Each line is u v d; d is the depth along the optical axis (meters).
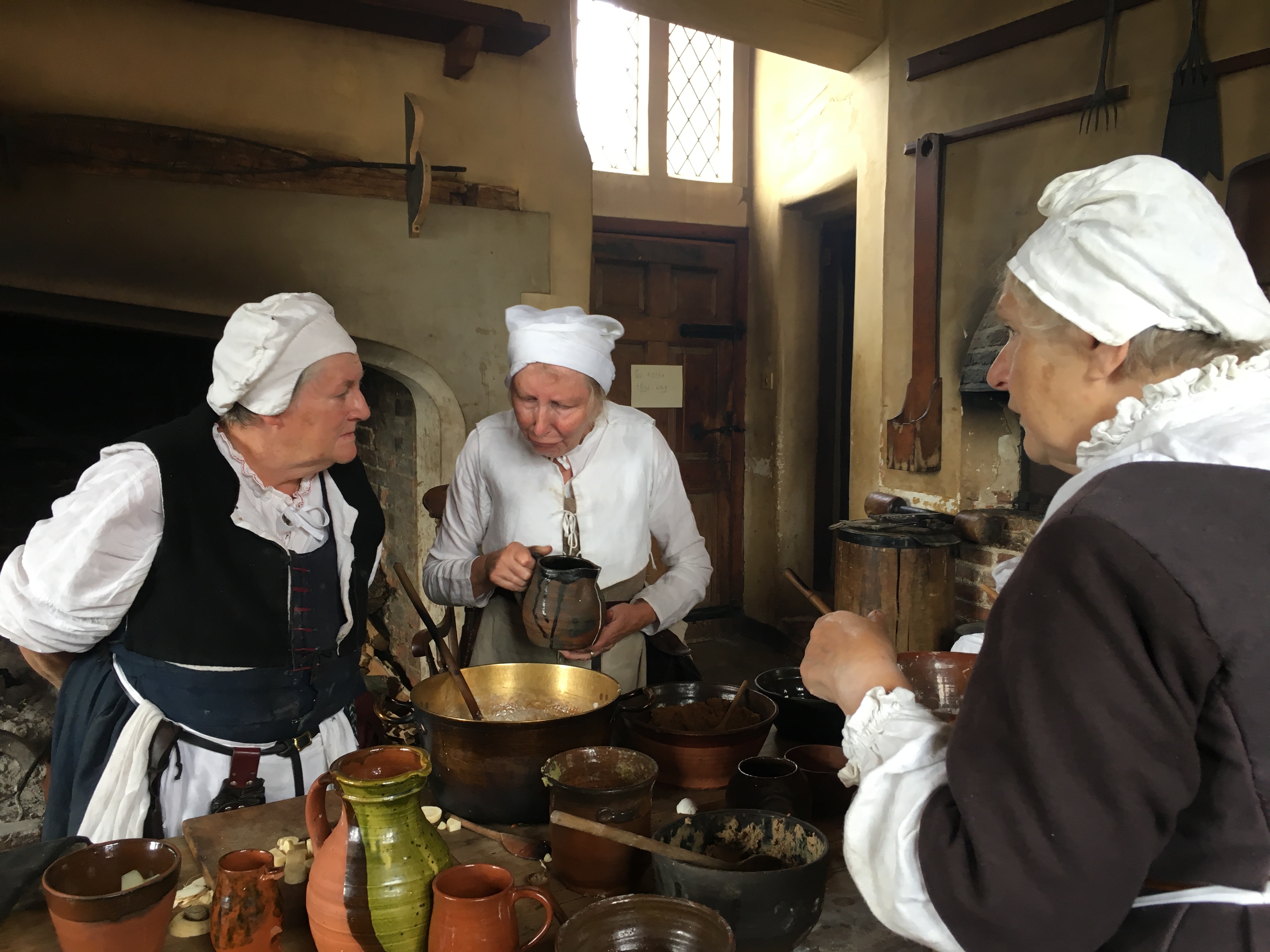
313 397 1.37
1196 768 0.62
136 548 1.33
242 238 2.57
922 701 1.24
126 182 2.41
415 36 2.76
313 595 1.45
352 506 1.54
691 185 4.48
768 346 4.55
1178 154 2.47
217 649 1.38
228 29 2.53
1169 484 0.66
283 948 0.92
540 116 3.00
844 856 0.84
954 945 0.70
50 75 2.33
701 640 4.73
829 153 3.92
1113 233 0.71
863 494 3.68
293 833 1.14
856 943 0.93
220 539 1.37
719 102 4.57
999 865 0.63
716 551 4.78
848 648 0.88
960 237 3.14
